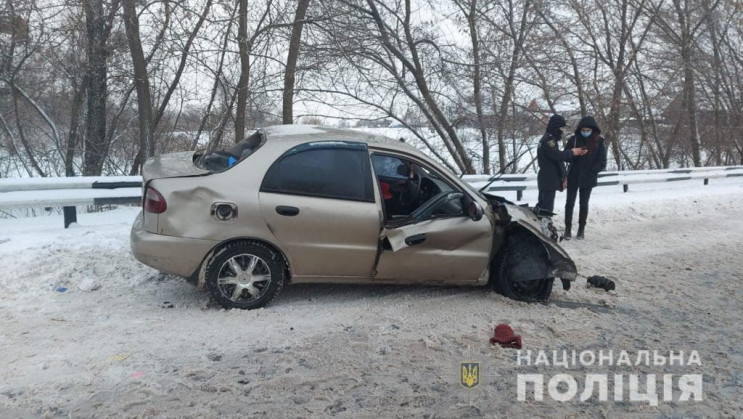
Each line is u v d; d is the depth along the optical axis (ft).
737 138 76.18
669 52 64.44
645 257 28.14
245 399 13.04
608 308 20.36
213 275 17.67
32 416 12.03
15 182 24.36
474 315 18.86
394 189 21.33
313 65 38.47
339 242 18.31
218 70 37.47
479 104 46.39
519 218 19.90
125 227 25.58
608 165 69.87
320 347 15.93
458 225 19.36
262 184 17.80
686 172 56.95
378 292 20.71
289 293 20.08
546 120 51.57
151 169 18.47
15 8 37.22
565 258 19.92
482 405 13.30
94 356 14.82
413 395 13.60
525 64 47.65
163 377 13.85
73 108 43.42
